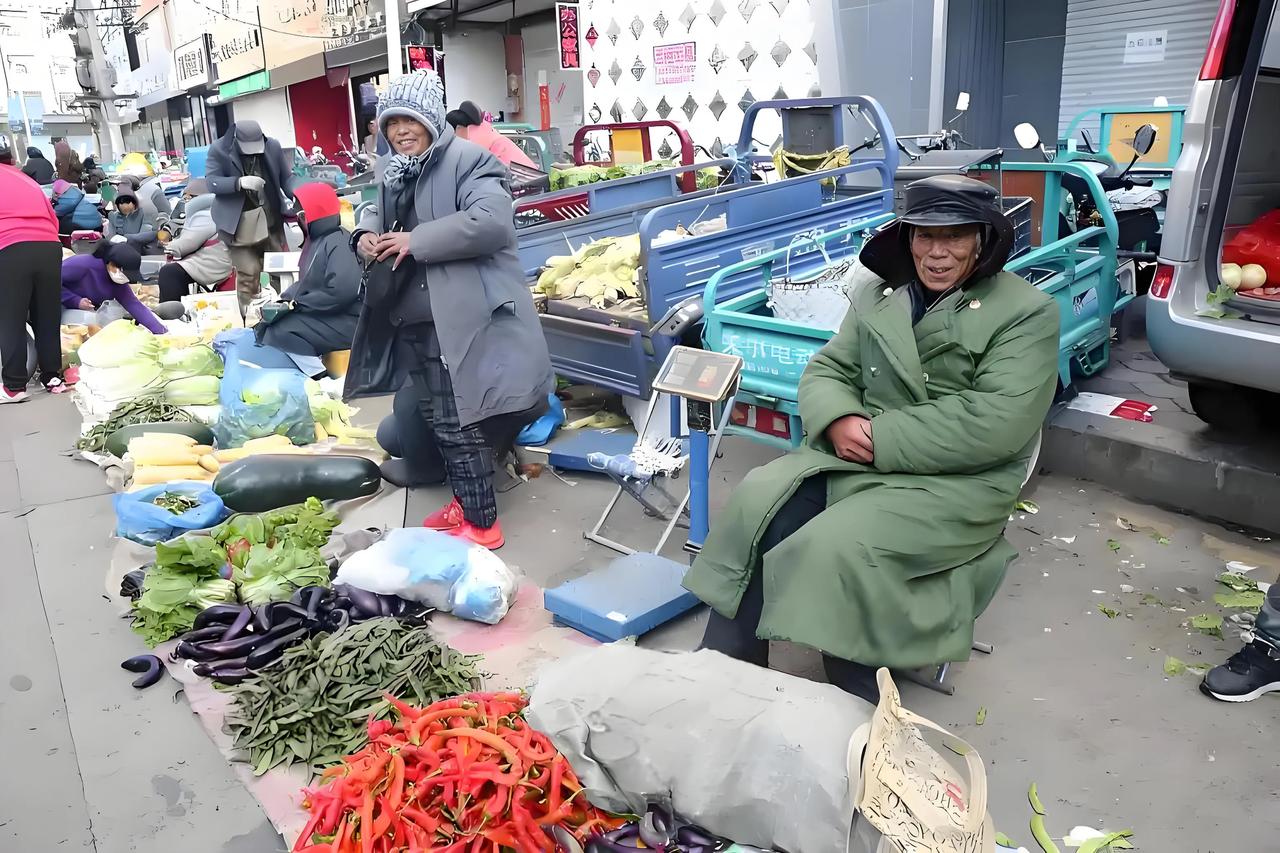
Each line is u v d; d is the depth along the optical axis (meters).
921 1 8.08
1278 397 3.79
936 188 2.45
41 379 6.79
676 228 5.06
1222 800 2.31
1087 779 2.40
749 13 9.56
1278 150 4.05
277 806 2.44
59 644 3.32
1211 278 3.67
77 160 14.25
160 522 3.91
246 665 2.98
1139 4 7.52
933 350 2.58
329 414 5.27
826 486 2.69
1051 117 8.36
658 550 3.63
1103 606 3.19
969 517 2.50
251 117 25.66
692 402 3.45
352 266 5.62
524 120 17.42
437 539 3.43
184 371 5.80
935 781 1.95
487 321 3.62
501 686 2.91
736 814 2.00
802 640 2.33
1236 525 3.66
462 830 2.11
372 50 17.34
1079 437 4.09
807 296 4.02
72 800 2.50
